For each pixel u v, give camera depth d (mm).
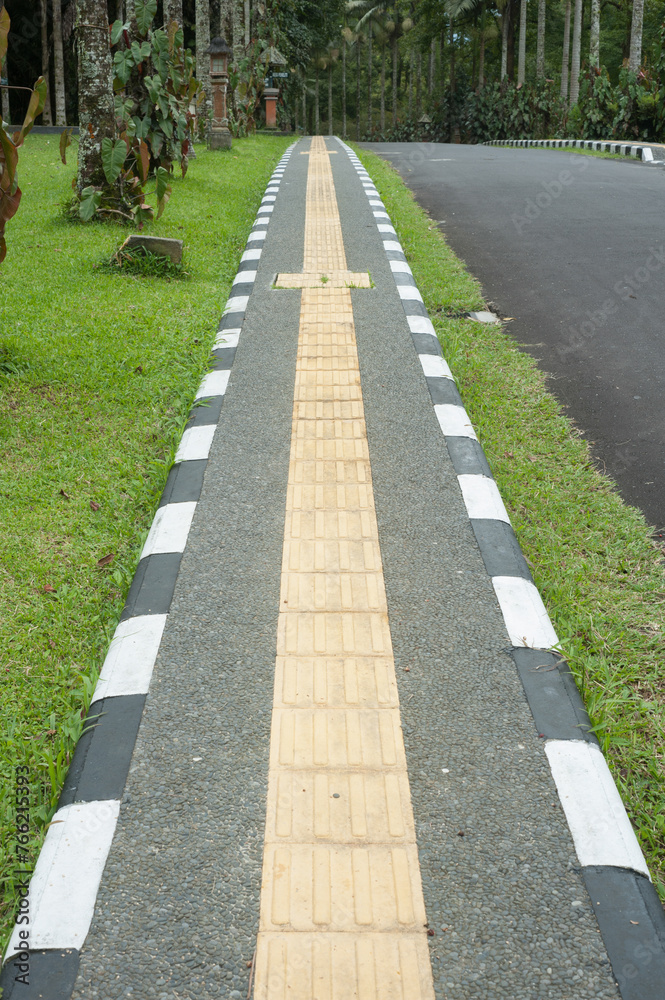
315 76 64562
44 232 9891
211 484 4363
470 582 3578
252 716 2857
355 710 2881
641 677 3166
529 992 2025
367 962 2090
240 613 3377
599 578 3779
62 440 4891
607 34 45844
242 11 26516
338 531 3957
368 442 4855
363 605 3430
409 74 62625
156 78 11367
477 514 4102
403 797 2549
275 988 2031
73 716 2902
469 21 47781
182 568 3662
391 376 5789
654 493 4496
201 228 10414
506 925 2180
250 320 6910
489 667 3088
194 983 2045
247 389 5555
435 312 7637
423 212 12344
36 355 5926
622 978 2059
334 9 44188
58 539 3969
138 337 6406
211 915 2201
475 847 2389
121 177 10273
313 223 10742
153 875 2309
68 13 25984
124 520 4145
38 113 5148
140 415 5230
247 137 26719
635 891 2271
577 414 5520
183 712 2875
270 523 4020
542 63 36312
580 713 2889
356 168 16734
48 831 2449
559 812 2502
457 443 4848
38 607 3504
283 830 2438
